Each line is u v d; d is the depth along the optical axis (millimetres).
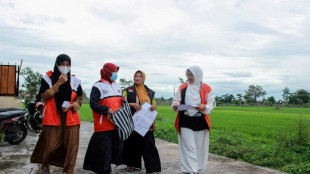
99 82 4312
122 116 4121
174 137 9352
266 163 5781
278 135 7617
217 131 11875
